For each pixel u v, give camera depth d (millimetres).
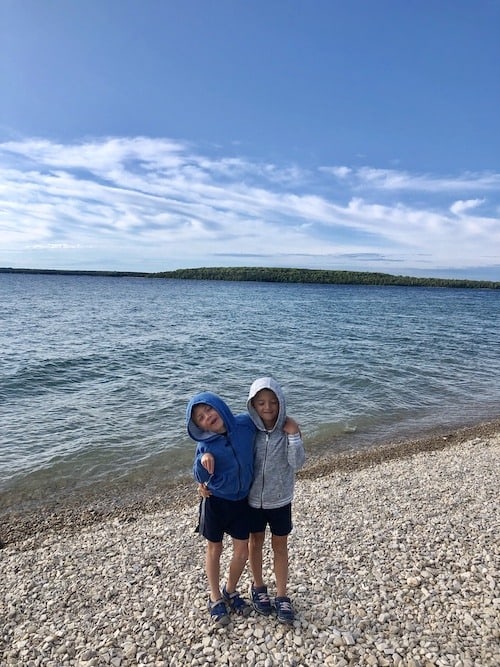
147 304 63000
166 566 5398
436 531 5969
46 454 10094
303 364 21188
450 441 11352
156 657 3838
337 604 4426
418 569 5023
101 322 38250
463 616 4180
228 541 6078
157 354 23172
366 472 9031
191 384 16906
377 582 4793
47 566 5570
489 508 6746
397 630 4031
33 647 4035
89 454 10109
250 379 17906
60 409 13531
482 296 134250
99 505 7875
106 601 4715
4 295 74062
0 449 10352
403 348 26906
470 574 4871
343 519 6566
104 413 13148
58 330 32188
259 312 54000
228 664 3721
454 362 22875
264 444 3805
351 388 16844
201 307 60000
